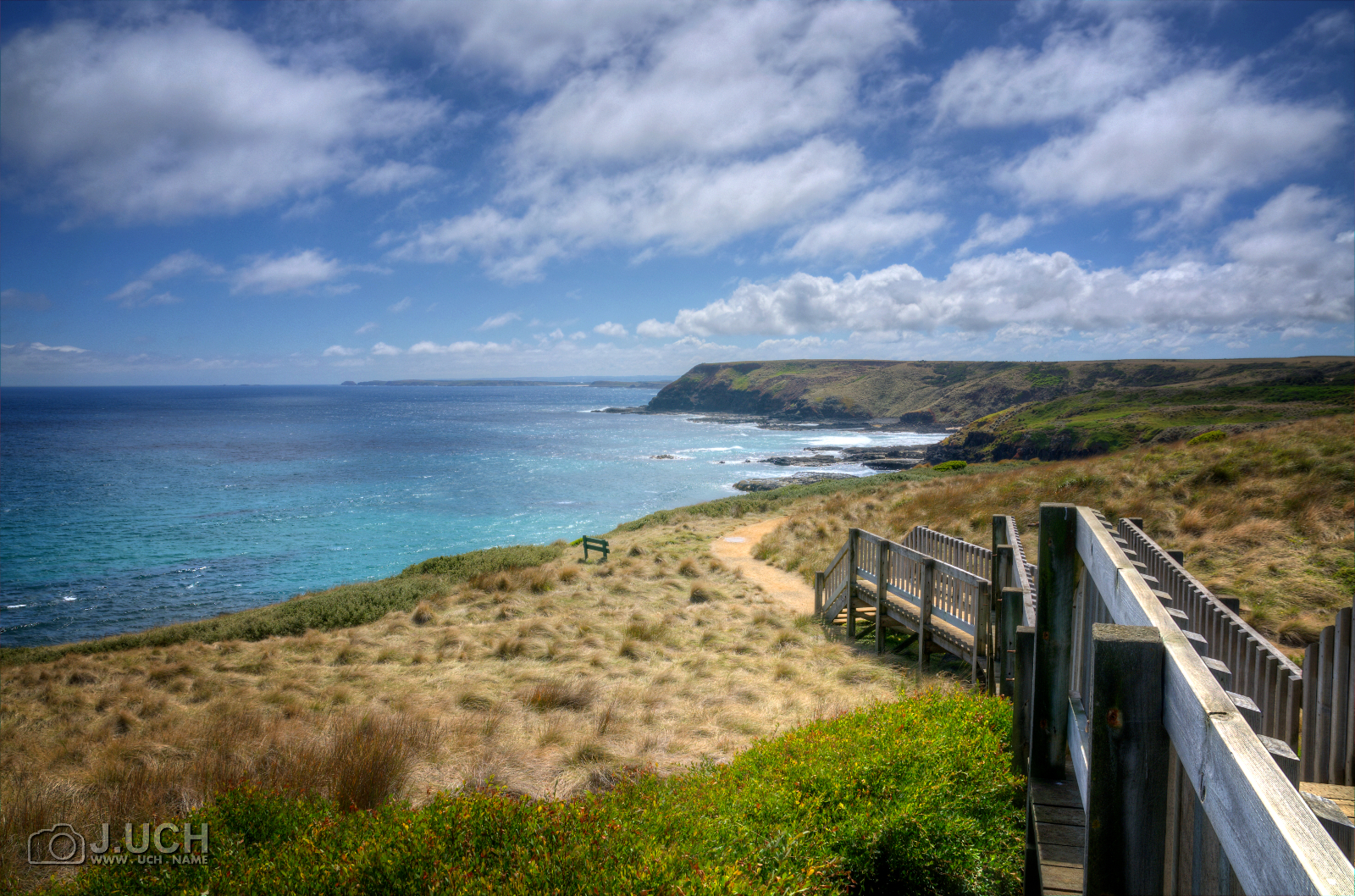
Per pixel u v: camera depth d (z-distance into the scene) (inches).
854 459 3272.6
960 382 7293.3
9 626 960.9
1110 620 91.4
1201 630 154.5
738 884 105.1
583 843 119.6
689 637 438.6
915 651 380.2
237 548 1435.8
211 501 2005.4
